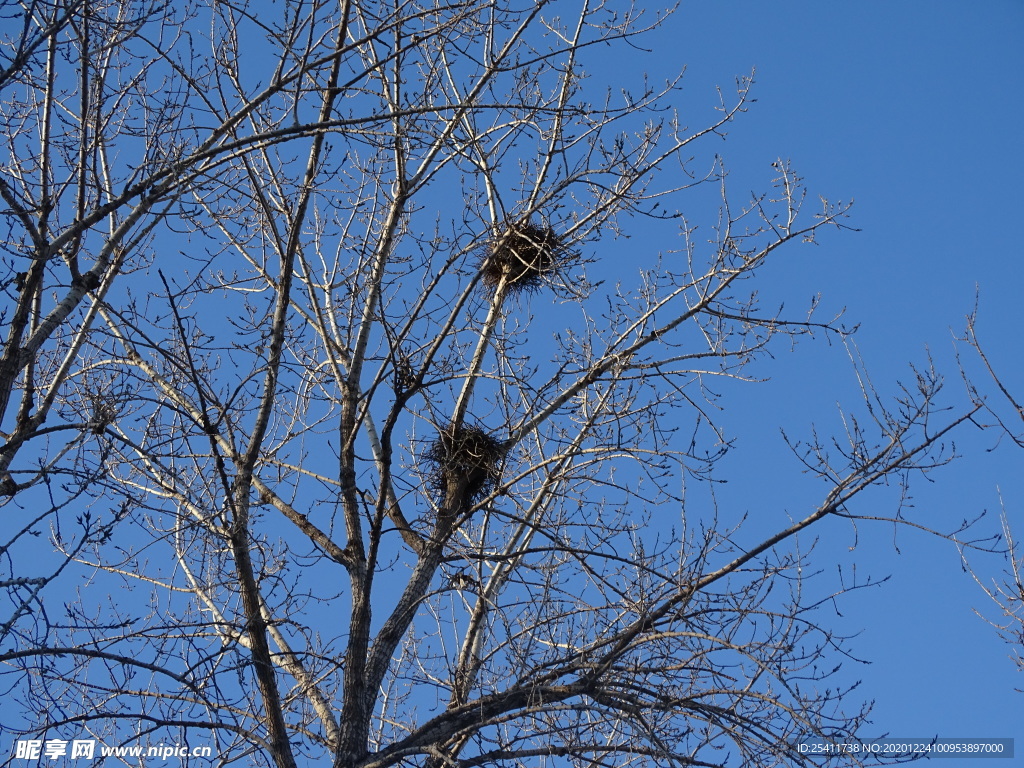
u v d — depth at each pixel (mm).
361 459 10211
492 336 11648
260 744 9016
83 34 9188
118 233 9148
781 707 8594
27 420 9102
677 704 9008
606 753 8969
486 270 11852
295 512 11328
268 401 10195
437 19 10953
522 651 9539
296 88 10203
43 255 8672
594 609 9562
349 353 11969
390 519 11438
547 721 9023
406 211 11516
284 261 10695
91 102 9844
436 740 9438
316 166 10492
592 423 11070
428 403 10453
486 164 11727
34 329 9297
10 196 8672
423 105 11188
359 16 11078
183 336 9047
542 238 11594
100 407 9023
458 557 10188
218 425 9266
